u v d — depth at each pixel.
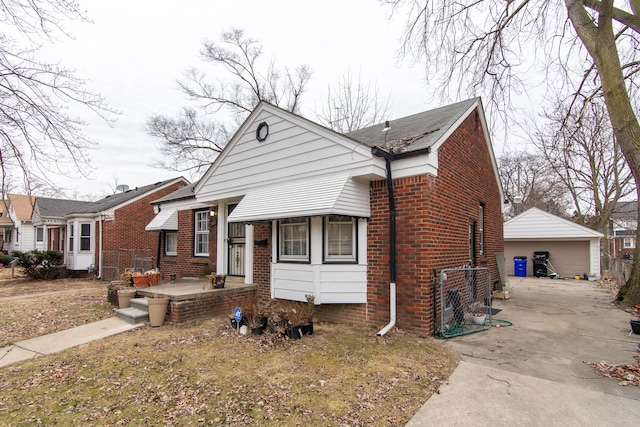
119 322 7.83
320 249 7.43
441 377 4.61
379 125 11.78
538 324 7.56
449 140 7.99
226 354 5.64
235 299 8.96
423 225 6.61
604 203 22.44
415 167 6.78
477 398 4.00
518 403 3.87
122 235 18.98
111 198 23.94
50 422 3.70
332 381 4.52
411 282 6.69
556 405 3.81
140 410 3.93
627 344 6.04
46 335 7.02
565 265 19.30
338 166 7.23
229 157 9.91
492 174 12.12
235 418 3.68
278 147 8.49
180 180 22.28
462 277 8.35
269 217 7.57
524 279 18.31
